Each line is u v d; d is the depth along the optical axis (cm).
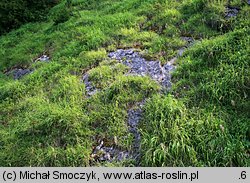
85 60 985
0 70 1249
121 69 888
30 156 696
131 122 727
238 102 694
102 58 973
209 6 1024
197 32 969
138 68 891
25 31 1507
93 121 745
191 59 851
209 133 630
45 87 948
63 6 1611
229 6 1012
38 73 1026
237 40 832
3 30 1570
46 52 1227
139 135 692
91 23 1248
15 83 1012
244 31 855
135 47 993
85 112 779
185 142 624
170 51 923
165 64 881
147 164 620
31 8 1652
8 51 1359
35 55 1233
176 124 652
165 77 834
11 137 770
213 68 791
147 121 699
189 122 652
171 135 635
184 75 805
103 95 805
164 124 662
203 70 796
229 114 677
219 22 965
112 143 696
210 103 710
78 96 834
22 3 1630
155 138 640
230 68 758
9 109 918
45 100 872
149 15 1162
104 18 1224
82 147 687
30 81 1006
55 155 675
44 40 1308
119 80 812
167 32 1010
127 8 1269
